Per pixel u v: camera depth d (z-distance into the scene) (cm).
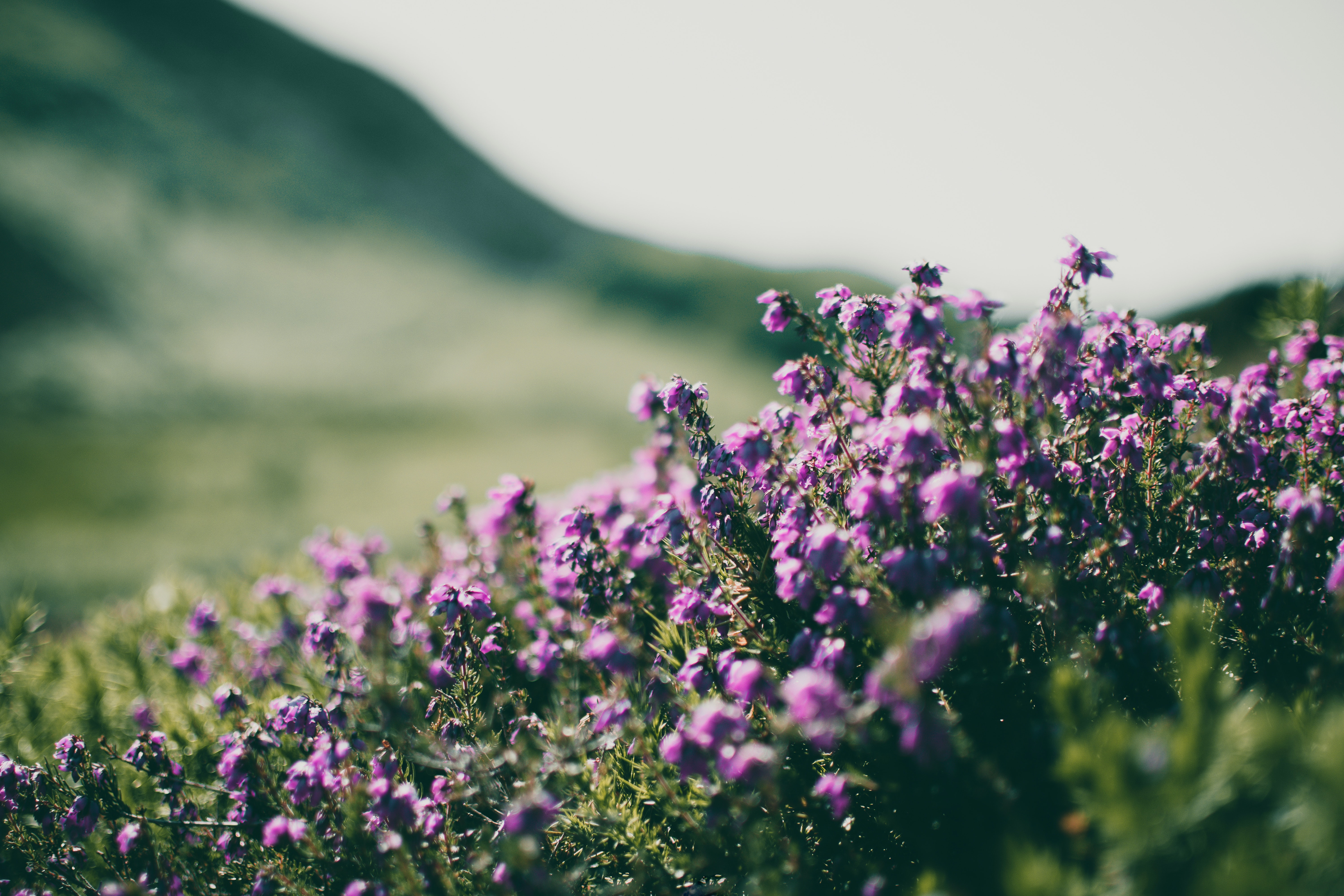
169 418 2847
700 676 273
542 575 414
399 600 417
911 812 230
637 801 280
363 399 3353
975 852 210
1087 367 295
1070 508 257
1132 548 274
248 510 1969
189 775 353
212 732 372
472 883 267
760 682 238
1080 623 251
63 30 5772
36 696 451
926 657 183
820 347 319
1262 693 246
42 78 5028
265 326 4025
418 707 333
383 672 279
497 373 3819
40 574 1129
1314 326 360
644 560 389
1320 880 148
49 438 2397
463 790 285
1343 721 159
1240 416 285
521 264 6319
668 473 469
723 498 316
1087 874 192
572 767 253
